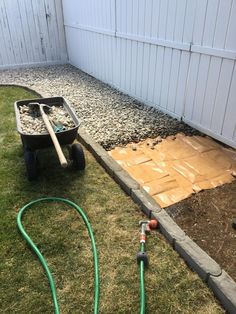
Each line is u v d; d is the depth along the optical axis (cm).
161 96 449
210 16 329
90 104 502
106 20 542
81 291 200
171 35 393
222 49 327
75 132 309
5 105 517
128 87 532
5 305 192
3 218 261
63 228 250
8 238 241
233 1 300
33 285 204
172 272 211
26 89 601
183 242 223
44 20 756
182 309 188
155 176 317
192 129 406
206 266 203
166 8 387
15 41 750
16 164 340
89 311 189
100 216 262
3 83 634
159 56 427
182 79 397
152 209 256
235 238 237
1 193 292
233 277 205
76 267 216
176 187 300
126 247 231
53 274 212
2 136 405
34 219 260
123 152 362
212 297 195
